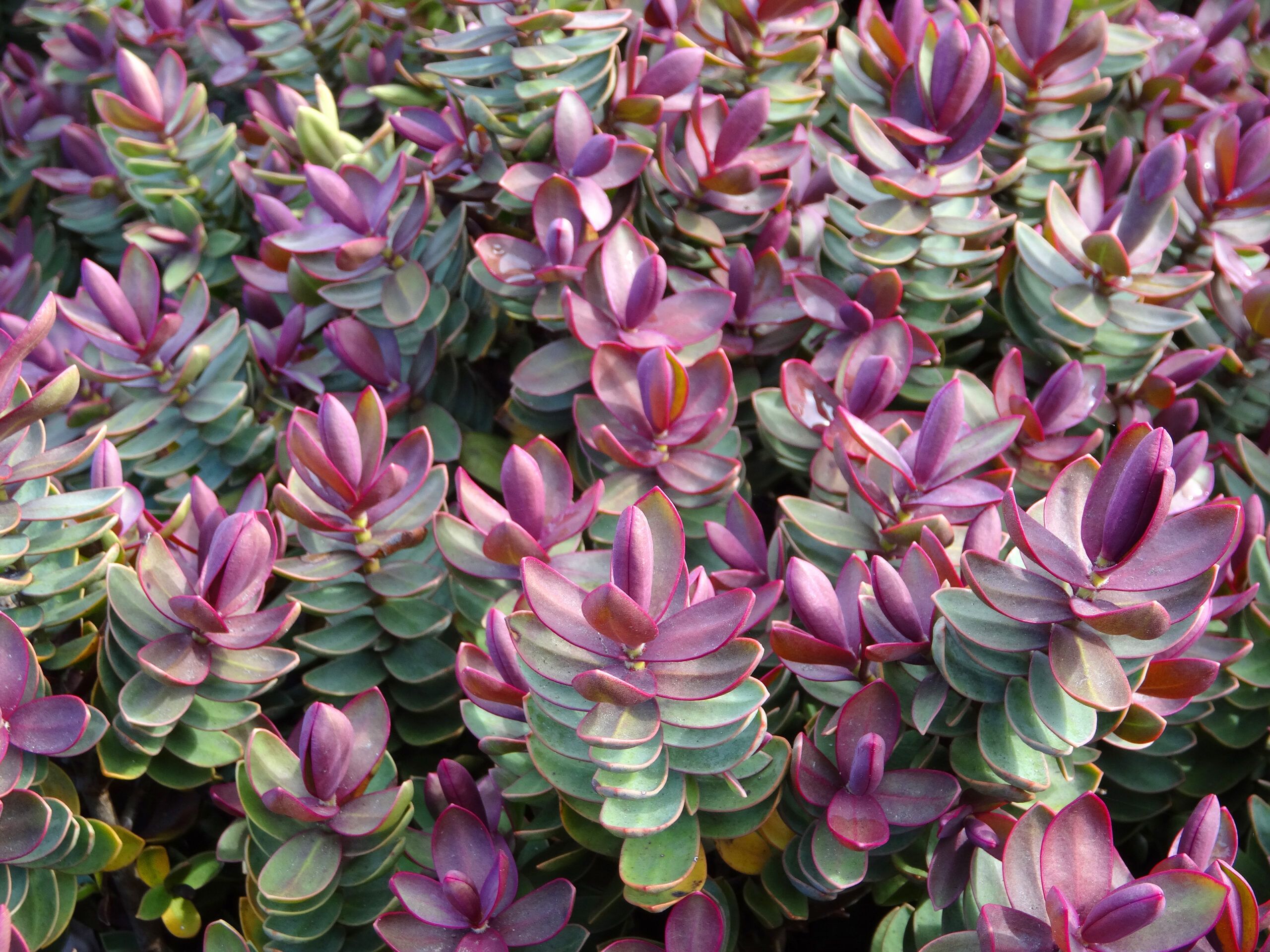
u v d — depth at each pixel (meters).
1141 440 0.18
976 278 0.29
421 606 0.25
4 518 0.22
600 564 0.22
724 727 0.19
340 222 0.27
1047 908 0.17
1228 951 0.18
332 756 0.20
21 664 0.21
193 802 0.26
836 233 0.28
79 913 0.26
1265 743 0.25
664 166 0.28
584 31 0.28
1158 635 0.18
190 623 0.21
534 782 0.21
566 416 0.28
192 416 0.28
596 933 0.23
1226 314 0.29
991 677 0.20
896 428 0.24
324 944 0.22
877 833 0.19
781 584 0.22
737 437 0.26
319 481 0.24
